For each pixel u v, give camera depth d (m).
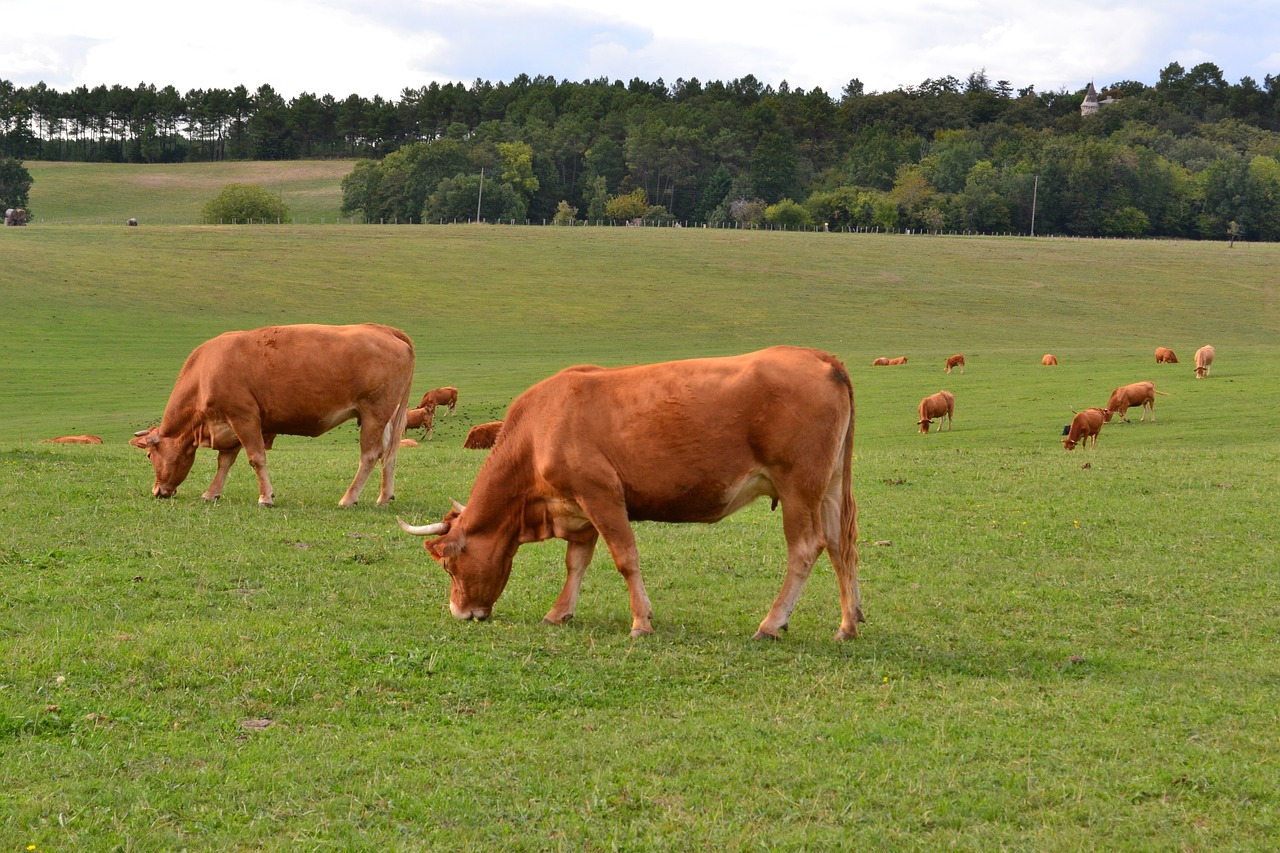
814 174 192.75
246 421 15.28
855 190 163.12
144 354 56.44
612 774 6.80
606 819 6.27
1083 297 91.00
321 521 14.35
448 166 149.25
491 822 6.21
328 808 6.32
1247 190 158.62
